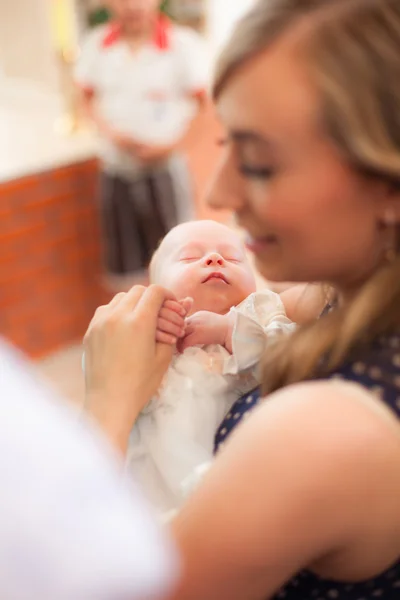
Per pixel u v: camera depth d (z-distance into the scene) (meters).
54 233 3.21
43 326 3.34
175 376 0.86
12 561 0.30
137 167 3.03
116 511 0.32
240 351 0.83
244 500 0.51
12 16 3.67
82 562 0.31
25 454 0.31
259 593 0.53
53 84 3.65
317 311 0.81
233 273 0.98
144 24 2.88
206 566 0.51
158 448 0.81
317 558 0.57
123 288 3.26
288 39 0.52
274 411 0.54
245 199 0.58
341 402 0.53
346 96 0.50
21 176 3.01
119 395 0.72
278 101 0.52
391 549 0.57
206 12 3.69
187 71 2.93
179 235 1.03
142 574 0.32
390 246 0.58
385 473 0.52
